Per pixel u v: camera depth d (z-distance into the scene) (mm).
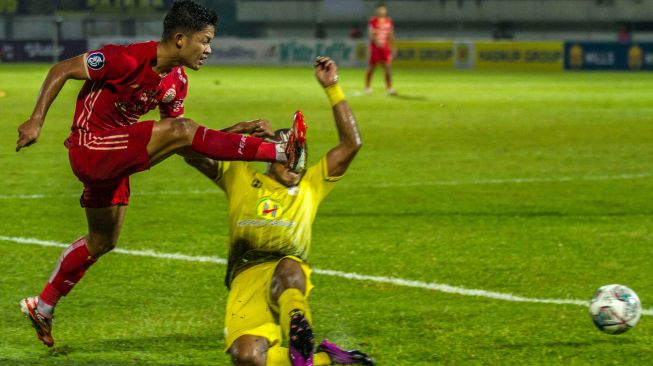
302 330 5352
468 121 26562
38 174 16281
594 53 63938
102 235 6922
